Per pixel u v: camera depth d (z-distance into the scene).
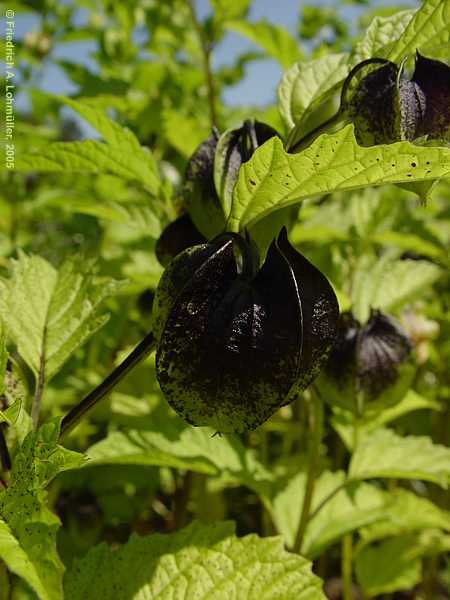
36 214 0.44
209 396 0.10
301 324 0.10
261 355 0.10
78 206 0.23
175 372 0.10
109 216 0.23
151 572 0.15
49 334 0.15
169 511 0.35
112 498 0.31
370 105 0.12
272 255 0.11
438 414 0.35
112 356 0.30
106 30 0.46
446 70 0.12
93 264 0.16
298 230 0.25
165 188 0.19
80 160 0.18
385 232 0.26
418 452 0.22
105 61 0.44
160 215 0.20
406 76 0.12
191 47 0.44
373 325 0.18
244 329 0.10
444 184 0.38
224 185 0.13
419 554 0.29
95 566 0.15
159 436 0.20
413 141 0.12
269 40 0.34
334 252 0.26
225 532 0.16
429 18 0.14
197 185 0.14
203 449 0.21
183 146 0.32
